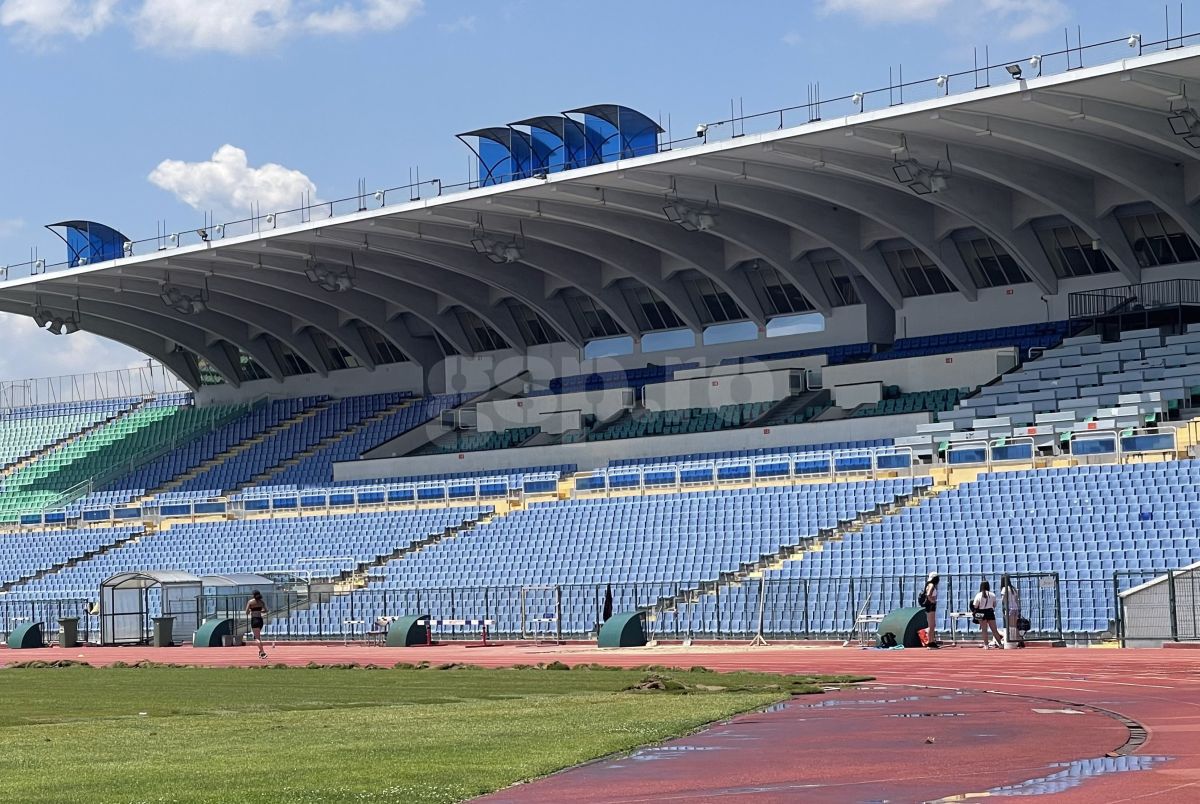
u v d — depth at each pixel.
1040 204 54.94
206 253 63.59
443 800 11.99
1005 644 34.59
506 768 13.83
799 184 52.62
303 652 43.25
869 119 45.34
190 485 72.94
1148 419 47.19
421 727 18.19
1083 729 16.20
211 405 82.25
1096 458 45.06
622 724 17.69
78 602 54.34
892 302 61.19
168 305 70.62
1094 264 56.59
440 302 71.94
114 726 19.70
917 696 21.23
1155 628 33.28
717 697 21.62
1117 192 52.53
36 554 66.94
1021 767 13.27
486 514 57.00
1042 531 41.22
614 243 63.31
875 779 12.80
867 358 60.88
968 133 46.78
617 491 55.47
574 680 27.25
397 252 62.88
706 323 66.62
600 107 53.69
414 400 74.38
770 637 41.03
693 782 12.90
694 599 44.19
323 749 15.72
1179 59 39.16
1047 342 56.59
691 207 55.25
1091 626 35.84
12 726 20.09
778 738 16.05
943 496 45.22
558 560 51.09
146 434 80.81
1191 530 38.66
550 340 71.25
